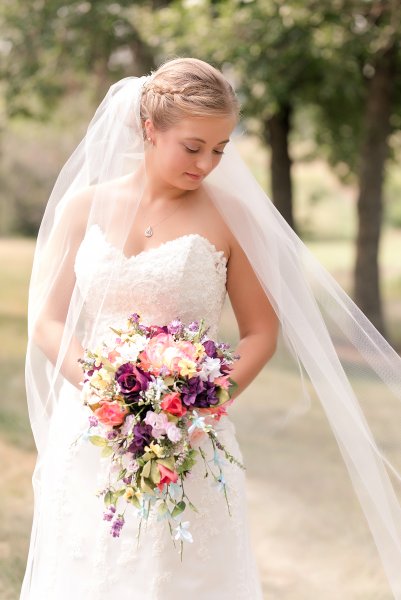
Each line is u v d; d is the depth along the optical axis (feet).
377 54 41.01
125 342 9.32
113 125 10.66
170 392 8.97
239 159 10.69
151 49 46.09
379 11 35.94
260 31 35.94
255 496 20.59
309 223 102.99
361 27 37.24
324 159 61.05
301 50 36.78
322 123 52.95
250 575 10.58
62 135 96.99
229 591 10.24
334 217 107.55
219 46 36.76
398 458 11.61
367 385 11.31
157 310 10.19
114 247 10.29
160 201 10.48
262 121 49.34
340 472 22.52
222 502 10.24
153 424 8.87
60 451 10.40
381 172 43.68
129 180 10.61
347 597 15.16
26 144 105.19
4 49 51.34
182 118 9.48
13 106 56.03
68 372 10.20
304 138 59.93
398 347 43.34
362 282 44.21
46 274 10.80
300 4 34.88
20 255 89.51
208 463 10.14
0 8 48.75
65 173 11.13
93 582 10.07
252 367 10.60
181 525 9.04
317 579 16.01
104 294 10.24
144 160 10.54
